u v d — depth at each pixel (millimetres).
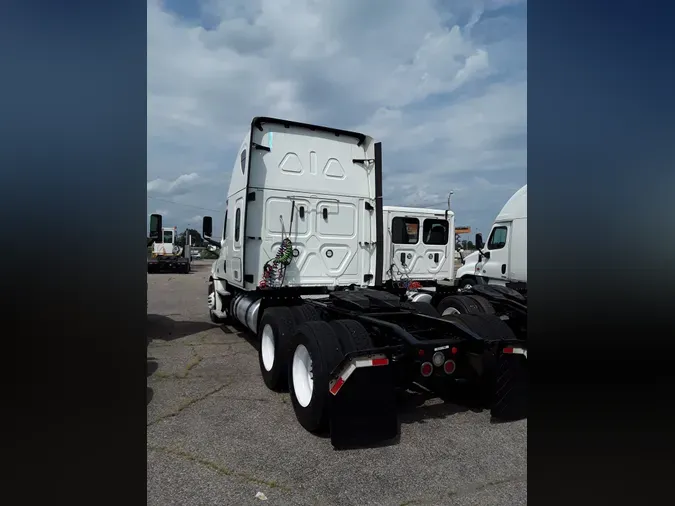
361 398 3422
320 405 3547
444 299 6426
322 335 3742
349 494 2857
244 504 2729
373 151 6238
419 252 9281
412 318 4668
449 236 9617
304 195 5895
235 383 4988
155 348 6648
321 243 5965
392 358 3545
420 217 9273
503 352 4020
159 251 27734
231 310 7348
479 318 4520
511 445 3537
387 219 8914
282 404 4363
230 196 6793
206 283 19859
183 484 2932
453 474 3104
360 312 4602
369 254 6270
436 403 4469
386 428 3467
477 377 4172
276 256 5652
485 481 3016
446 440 3621
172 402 4387
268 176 5727
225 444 3500
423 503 2770
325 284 5973
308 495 2838
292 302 5617
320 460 3271
